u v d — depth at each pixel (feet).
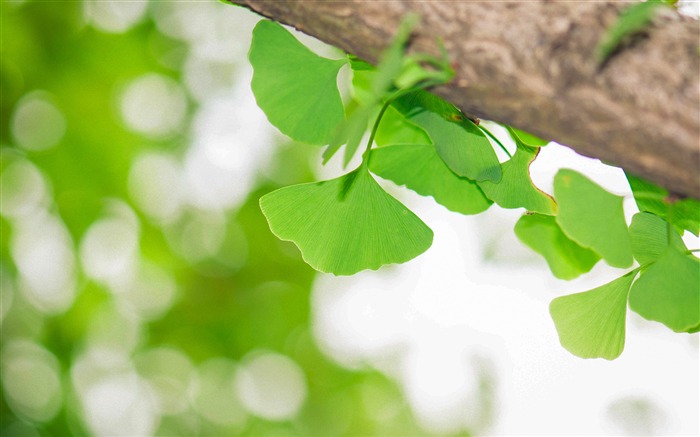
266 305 10.60
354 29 3.37
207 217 10.37
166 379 10.74
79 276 9.64
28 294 9.57
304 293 10.64
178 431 10.94
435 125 3.50
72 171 9.00
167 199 9.97
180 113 9.66
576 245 3.66
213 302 10.43
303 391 11.21
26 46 8.26
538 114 3.32
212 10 9.27
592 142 3.31
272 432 11.27
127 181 9.41
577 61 3.29
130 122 9.27
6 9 7.98
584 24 3.30
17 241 9.22
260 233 10.39
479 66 3.32
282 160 10.42
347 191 3.52
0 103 8.44
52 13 8.23
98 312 10.05
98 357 10.28
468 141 3.49
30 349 9.76
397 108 3.51
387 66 3.27
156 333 10.48
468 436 11.68
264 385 10.94
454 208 3.61
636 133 3.28
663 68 3.28
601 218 3.41
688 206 3.48
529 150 3.51
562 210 3.40
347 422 11.43
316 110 3.52
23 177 8.92
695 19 3.32
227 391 10.94
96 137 9.00
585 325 3.54
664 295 3.43
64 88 8.64
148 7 8.88
